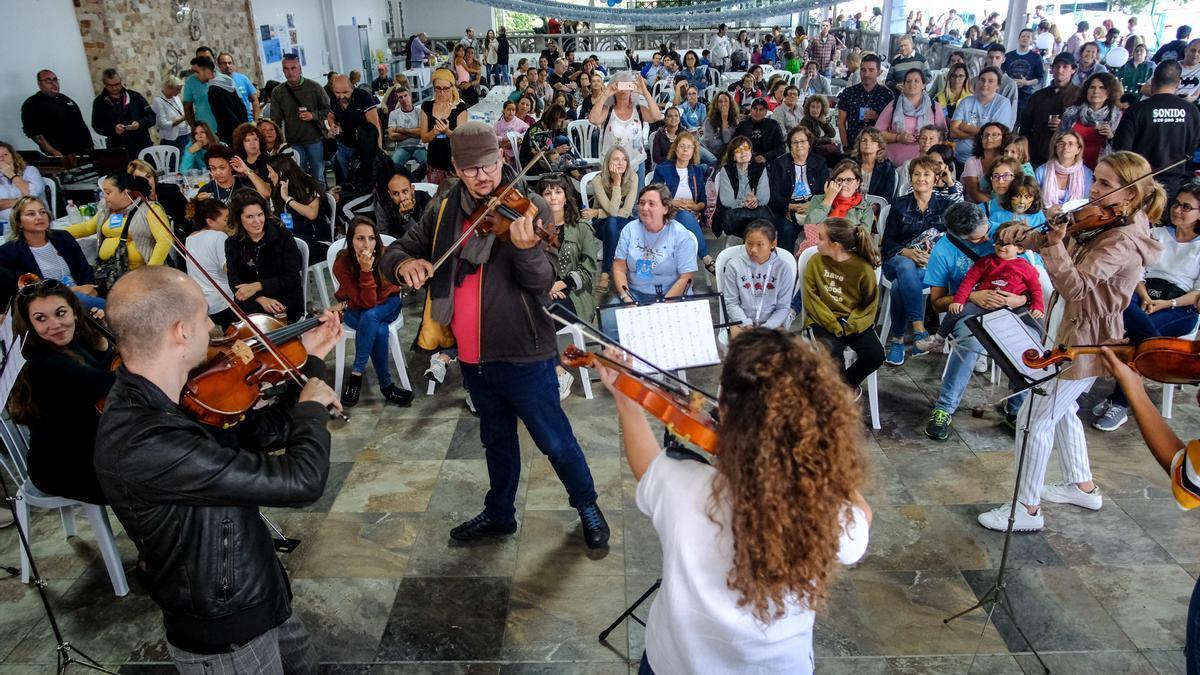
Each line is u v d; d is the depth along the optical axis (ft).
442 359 13.66
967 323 8.96
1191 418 12.39
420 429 12.55
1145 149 17.44
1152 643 8.01
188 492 4.92
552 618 8.53
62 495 8.54
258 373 6.32
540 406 8.68
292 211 16.87
